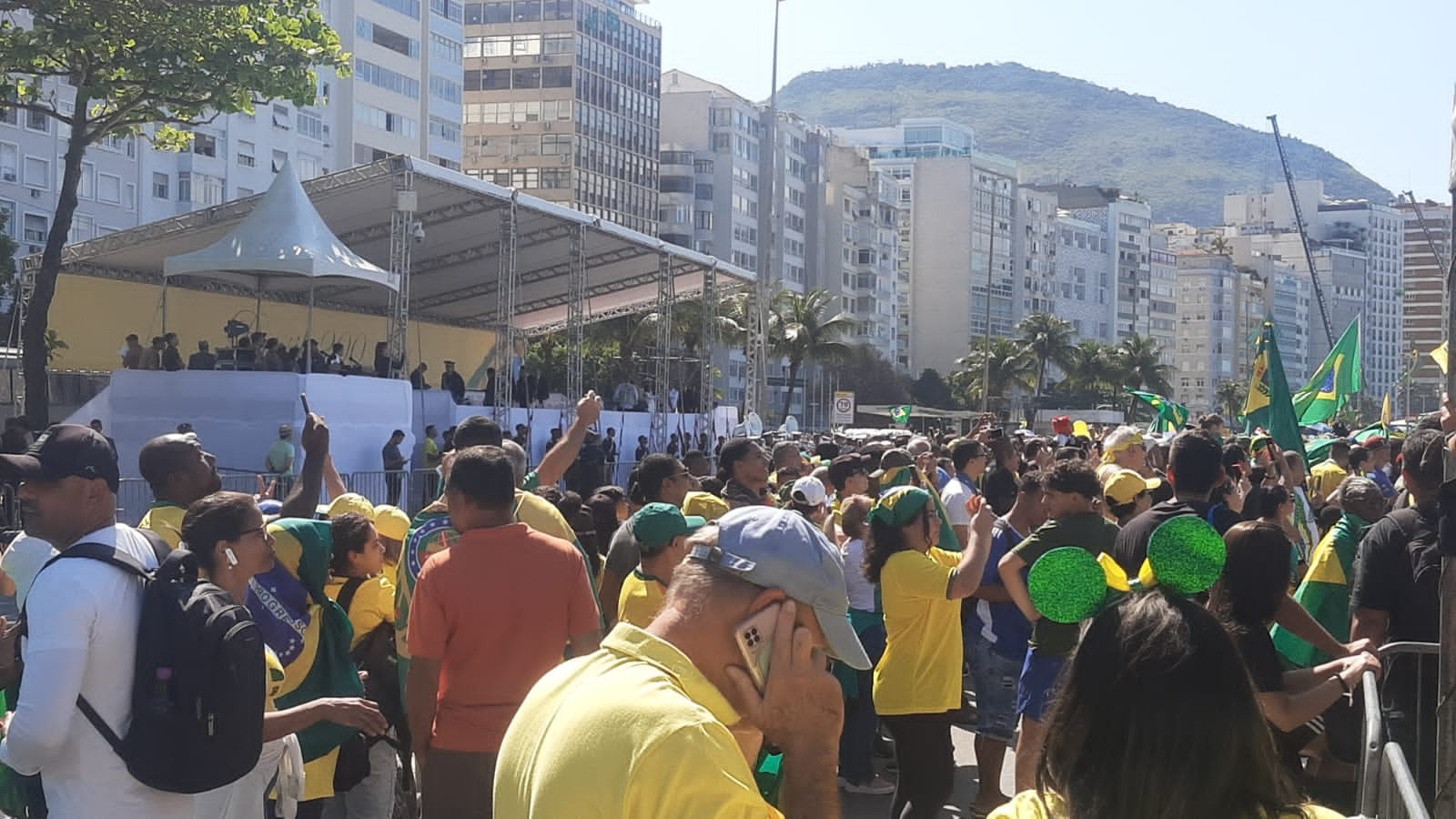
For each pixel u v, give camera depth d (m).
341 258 23.67
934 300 155.38
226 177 64.12
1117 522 7.57
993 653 7.37
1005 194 161.00
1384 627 5.98
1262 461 12.85
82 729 3.83
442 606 5.00
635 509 8.78
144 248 27.47
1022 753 6.07
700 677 2.33
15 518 14.05
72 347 29.58
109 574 3.88
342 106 73.31
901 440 20.73
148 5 21.97
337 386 22.38
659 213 116.06
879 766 8.95
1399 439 17.14
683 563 2.46
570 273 33.00
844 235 131.38
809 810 2.35
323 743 5.43
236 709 3.86
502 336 31.08
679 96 118.56
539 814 2.21
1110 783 2.00
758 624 2.36
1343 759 5.91
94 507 4.07
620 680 2.27
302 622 5.34
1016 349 124.94
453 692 5.01
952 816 7.64
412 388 28.09
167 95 23.41
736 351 109.94
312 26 23.88
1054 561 2.32
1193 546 2.18
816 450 13.60
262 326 34.41
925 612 6.48
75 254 27.36
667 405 36.53
